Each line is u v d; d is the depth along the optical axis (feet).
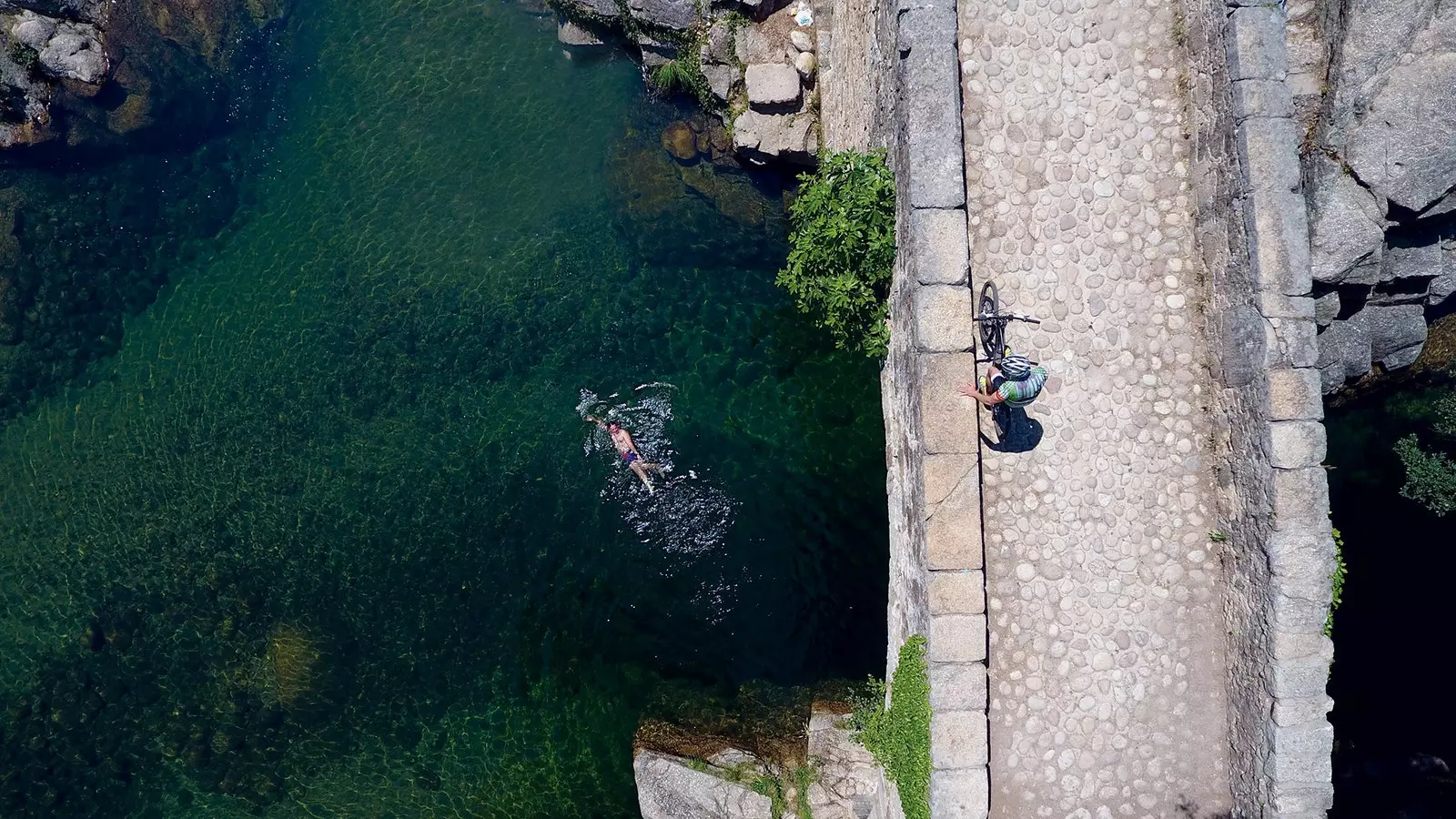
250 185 43.09
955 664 26.53
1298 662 25.09
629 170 40.98
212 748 40.73
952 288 26.73
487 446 39.86
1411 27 29.19
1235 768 27.63
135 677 41.73
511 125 41.91
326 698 40.09
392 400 40.83
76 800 41.32
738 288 39.68
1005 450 28.53
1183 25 28.50
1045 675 28.27
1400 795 34.71
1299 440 25.02
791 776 34.01
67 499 43.04
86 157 43.14
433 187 41.96
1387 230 31.86
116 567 42.39
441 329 40.93
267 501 41.37
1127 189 28.78
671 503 38.17
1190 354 28.50
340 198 42.42
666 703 36.88
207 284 43.01
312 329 41.86
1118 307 28.68
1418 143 29.89
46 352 43.39
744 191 40.40
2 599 42.93
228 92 43.11
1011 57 28.99
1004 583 28.43
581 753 37.52
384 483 40.47
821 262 32.42
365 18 43.09
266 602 40.96
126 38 42.83
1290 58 31.04
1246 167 25.68
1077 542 28.40
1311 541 24.95
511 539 39.22
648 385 39.27
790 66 38.45
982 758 26.61
